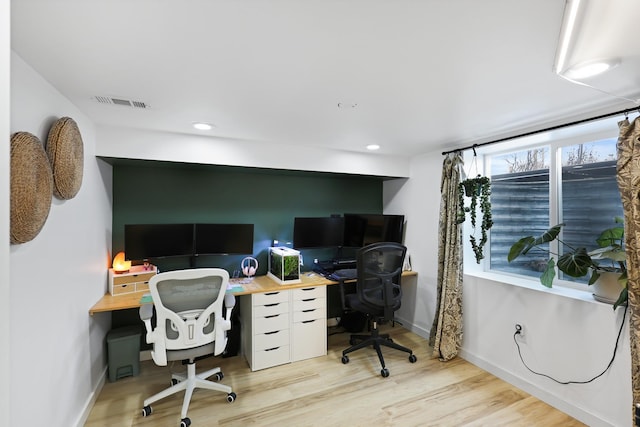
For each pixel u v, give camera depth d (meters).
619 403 1.85
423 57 1.31
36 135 1.44
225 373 2.69
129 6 0.97
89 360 2.16
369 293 2.88
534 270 2.67
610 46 0.99
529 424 2.02
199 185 3.17
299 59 1.33
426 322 3.39
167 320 2.14
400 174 3.59
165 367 2.79
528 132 2.39
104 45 1.21
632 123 1.68
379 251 2.83
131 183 2.88
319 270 3.51
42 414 1.48
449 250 2.90
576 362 2.07
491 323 2.67
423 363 2.85
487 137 2.67
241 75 1.49
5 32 0.53
